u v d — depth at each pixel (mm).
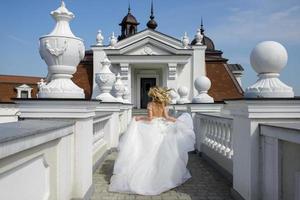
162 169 5426
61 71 4289
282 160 3592
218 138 7059
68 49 4164
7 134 2281
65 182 4039
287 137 3326
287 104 3975
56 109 4184
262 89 4070
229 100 4730
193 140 6078
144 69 30375
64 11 4246
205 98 9312
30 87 41188
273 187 3719
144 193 5133
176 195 5121
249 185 4117
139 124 5875
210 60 31656
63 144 3922
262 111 4012
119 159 5512
